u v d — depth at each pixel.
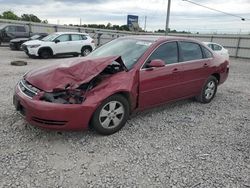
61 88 3.95
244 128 5.17
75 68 4.20
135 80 4.65
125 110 4.57
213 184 3.29
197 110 6.07
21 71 10.00
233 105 6.71
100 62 4.32
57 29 30.53
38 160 3.59
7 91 6.72
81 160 3.65
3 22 27.67
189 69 5.76
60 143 4.07
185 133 4.75
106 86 4.25
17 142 4.03
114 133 4.52
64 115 3.90
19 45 19.55
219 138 4.63
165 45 5.33
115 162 3.65
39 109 3.87
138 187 3.15
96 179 3.26
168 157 3.86
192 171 3.54
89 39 17.86
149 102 5.05
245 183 3.34
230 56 30.19
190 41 5.98
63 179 3.23
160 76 5.08
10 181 3.13
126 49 5.27
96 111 4.16
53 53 16.05
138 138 4.41
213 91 6.76
